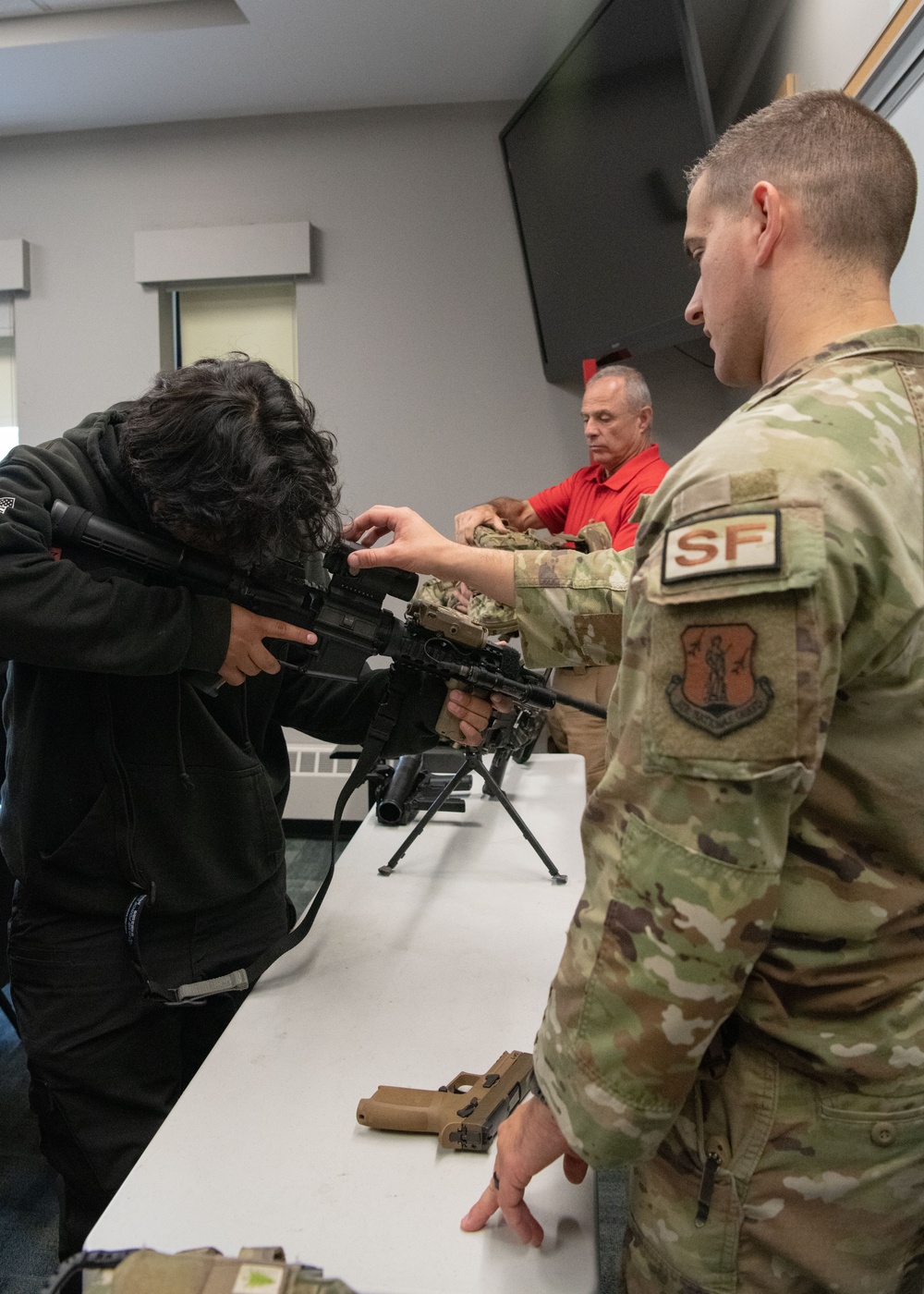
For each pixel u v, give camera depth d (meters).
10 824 1.19
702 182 0.79
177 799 1.19
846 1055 0.64
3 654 1.01
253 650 1.12
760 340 0.78
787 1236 0.65
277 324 3.70
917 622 0.59
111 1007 1.19
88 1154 1.18
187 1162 0.83
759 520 0.56
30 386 3.71
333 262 3.54
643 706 0.60
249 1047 1.00
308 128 3.50
